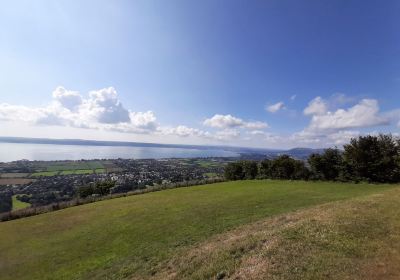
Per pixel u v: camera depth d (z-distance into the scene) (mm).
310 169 42125
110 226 24031
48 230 26906
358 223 12672
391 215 13555
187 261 12398
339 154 39469
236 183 44906
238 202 26328
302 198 25547
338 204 17297
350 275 8484
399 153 34188
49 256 19625
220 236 15719
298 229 12539
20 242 24406
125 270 14078
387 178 34719
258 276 8969
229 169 52938
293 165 44500
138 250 17094
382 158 34750
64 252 19859
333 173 39656
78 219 29266
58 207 38344
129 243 19000
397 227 12031
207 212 23547
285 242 11250
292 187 34844
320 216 14398
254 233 13602
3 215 35469
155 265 13570
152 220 23672
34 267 18031
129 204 33188
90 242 20891
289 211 19734
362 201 16906
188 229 19359
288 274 8812
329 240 11078
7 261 19984
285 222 15234
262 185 39156
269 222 16312
